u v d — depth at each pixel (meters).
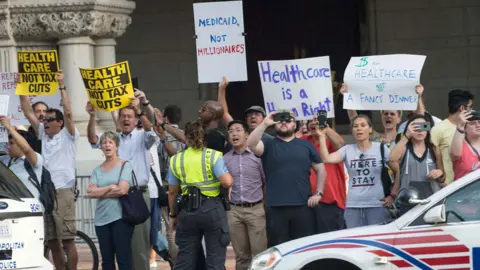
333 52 35.62
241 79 19.84
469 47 33.50
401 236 14.73
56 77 20.56
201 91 34.06
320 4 35.62
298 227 18.20
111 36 29.02
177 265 18.27
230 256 23.69
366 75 18.86
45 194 19.55
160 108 34.03
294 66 18.89
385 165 18.08
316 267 15.07
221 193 18.11
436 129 18.62
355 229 15.21
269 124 17.89
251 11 35.78
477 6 33.41
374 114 33.12
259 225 18.45
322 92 18.88
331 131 18.81
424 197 17.30
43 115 21.36
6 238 16.20
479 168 15.71
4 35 28.52
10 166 19.58
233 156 18.55
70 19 28.00
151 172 20.70
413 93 18.70
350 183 18.20
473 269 14.45
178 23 33.94
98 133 27.89
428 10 33.59
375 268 14.76
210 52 19.88
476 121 17.56
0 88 21.47
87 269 22.31
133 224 18.95
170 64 33.97
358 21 35.31
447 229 14.56
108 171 18.94
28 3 28.14
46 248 21.17
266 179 18.30
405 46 33.75
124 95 19.67
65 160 20.28
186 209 17.98
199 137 18.02
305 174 18.14
